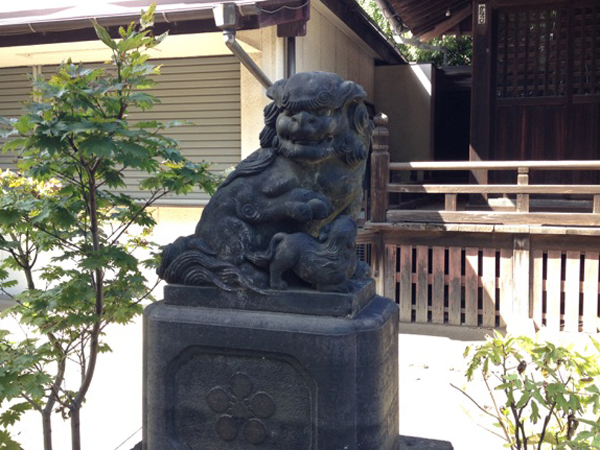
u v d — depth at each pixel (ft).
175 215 25.79
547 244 22.44
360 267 9.87
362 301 8.97
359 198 9.04
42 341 21.07
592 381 8.88
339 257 8.35
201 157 25.66
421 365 18.63
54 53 25.11
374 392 8.41
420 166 23.34
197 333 8.66
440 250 23.44
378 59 38.52
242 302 8.75
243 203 8.79
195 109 25.62
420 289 23.68
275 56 23.40
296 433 8.38
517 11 26.04
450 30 33.96
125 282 11.12
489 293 22.94
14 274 28.07
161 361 8.86
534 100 26.09
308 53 26.32
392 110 37.86
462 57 53.52
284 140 8.54
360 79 34.86
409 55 54.70
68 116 8.87
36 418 15.42
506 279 22.80
